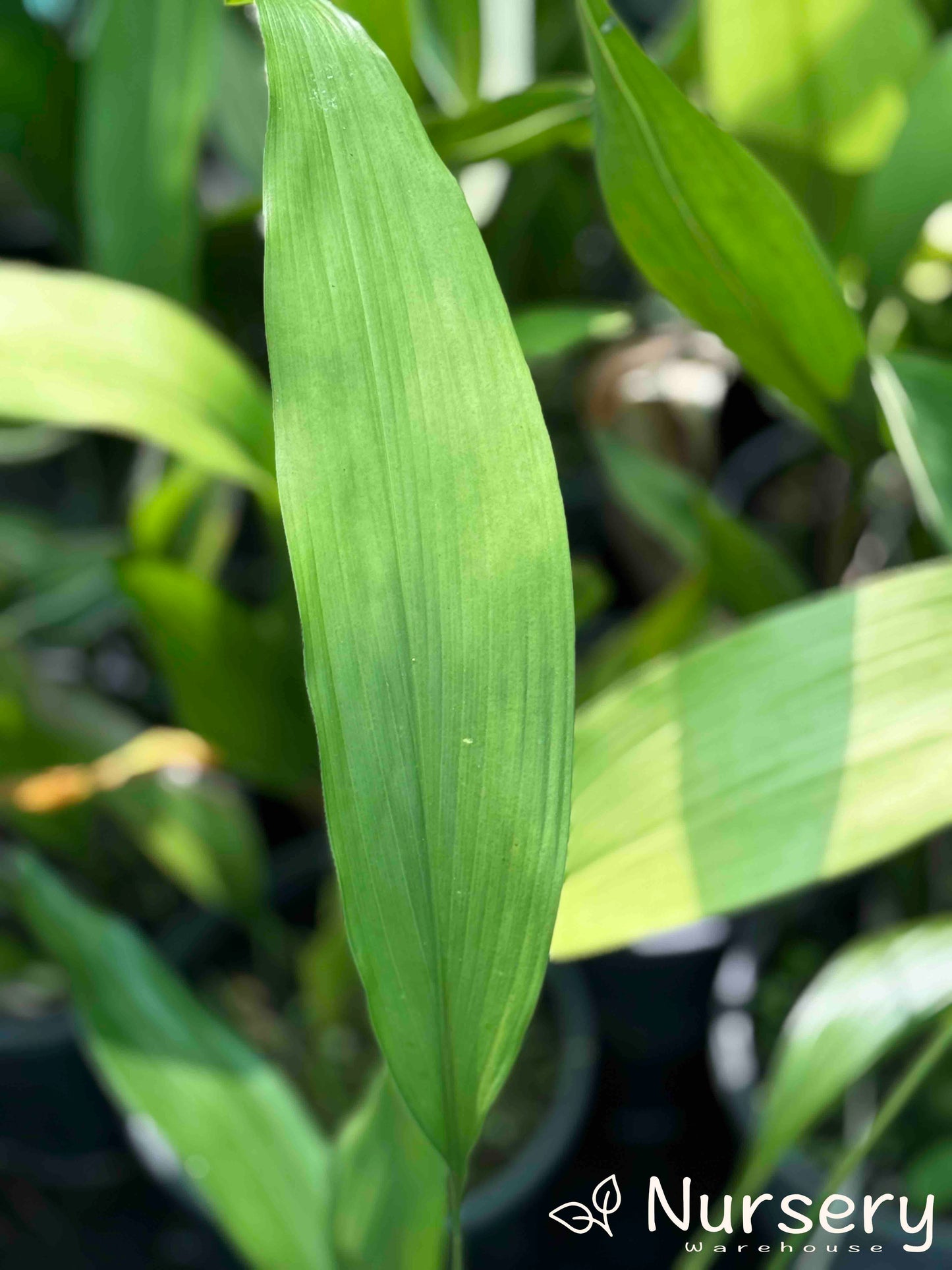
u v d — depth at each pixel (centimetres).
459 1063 42
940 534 63
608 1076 154
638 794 59
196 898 148
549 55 137
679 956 140
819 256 61
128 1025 96
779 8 82
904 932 71
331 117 39
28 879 103
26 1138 149
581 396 143
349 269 39
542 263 152
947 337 102
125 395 66
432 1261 73
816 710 58
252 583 167
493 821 40
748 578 102
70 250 125
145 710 163
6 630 135
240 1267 120
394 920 40
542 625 40
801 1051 68
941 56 82
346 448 39
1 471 190
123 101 92
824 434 79
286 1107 94
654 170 58
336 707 39
